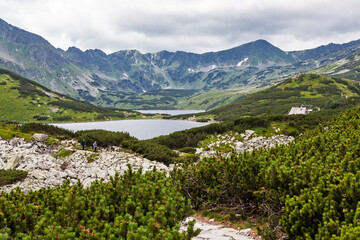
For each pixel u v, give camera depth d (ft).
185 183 35.27
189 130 179.01
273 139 147.23
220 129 172.45
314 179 23.17
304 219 19.71
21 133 121.49
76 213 21.43
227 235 24.53
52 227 17.26
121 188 24.77
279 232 23.52
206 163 36.63
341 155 29.86
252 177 29.81
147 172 30.76
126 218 17.21
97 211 20.51
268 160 31.73
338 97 653.71
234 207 32.27
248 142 147.33
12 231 19.48
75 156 97.04
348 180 20.21
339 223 17.80
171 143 153.28
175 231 16.58
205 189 34.68
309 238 18.13
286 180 25.35
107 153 101.45
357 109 60.85
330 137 38.42
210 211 33.22
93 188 27.37
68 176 78.54
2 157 92.02
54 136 130.21
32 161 85.46
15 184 67.67
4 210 20.38
